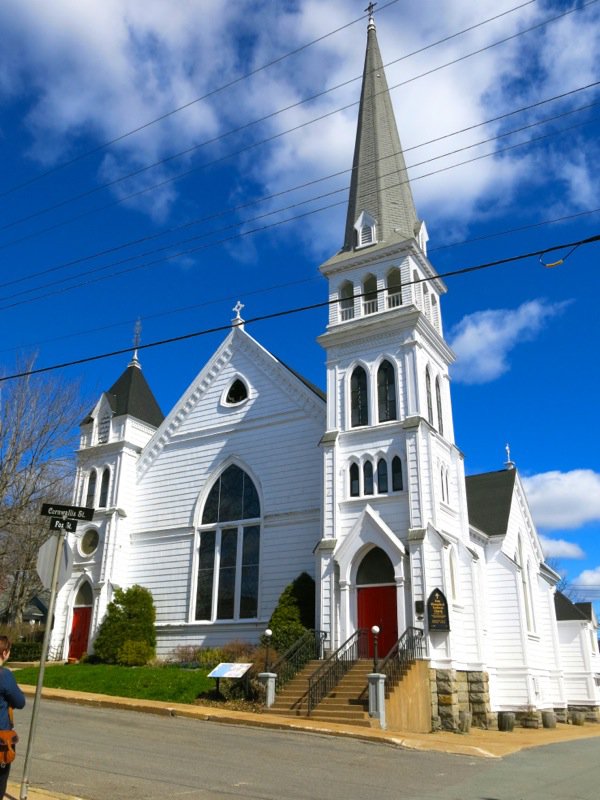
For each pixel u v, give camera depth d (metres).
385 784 12.63
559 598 45.75
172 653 32.66
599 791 12.55
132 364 41.78
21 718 19.48
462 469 31.67
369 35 40.06
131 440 38.66
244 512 33.72
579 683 43.09
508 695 30.88
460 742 19.89
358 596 27.45
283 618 28.20
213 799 10.63
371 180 34.91
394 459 28.73
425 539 26.27
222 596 32.91
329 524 28.89
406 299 30.86
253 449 34.34
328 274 33.53
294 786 12.09
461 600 28.14
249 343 36.38
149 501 37.16
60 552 11.89
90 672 28.52
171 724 19.53
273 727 19.47
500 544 33.53
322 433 32.22
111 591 35.25
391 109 37.66
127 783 11.61
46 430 39.81
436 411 31.56
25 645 37.31
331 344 32.03
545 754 18.59
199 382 37.66
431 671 24.58
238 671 23.20
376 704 20.42
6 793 10.55
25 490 39.62
